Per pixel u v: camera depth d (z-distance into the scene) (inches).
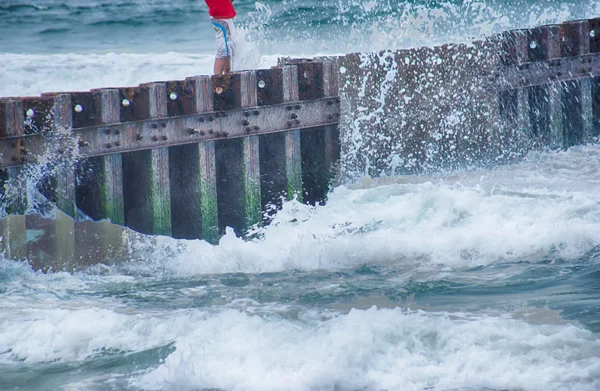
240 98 1206.3
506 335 716.0
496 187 1284.4
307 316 838.5
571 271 977.5
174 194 1226.6
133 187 1184.2
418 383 646.5
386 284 973.8
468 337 713.0
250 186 1236.5
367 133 1344.7
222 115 1193.4
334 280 1011.9
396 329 735.1
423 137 1379.2
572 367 650.8
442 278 983.0
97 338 794.2
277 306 903.7
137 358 751.7
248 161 1231.5
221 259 1114.7
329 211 1241.4
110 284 1037.8
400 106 1357.0
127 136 1109.7
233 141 1246.3
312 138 1331.2
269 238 1182.3
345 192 1312.7
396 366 675.4
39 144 1042.7
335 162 1339.8
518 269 999.0
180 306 923.4
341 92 1321.4
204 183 1189.1
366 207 1246.3
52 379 713.6
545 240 1076.5
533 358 669.3
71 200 1073.5
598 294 874.1
